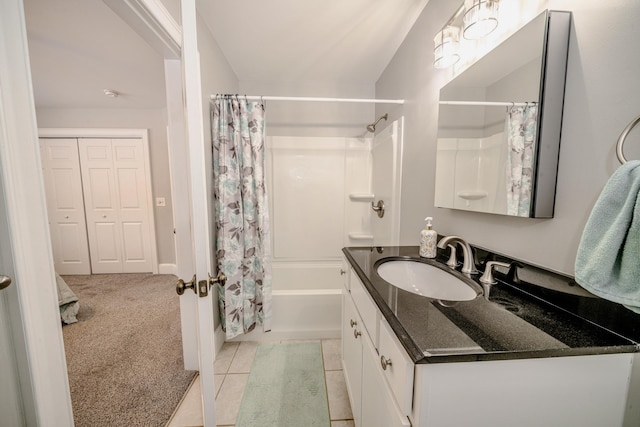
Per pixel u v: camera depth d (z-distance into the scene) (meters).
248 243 1.79
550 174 0.73
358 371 1.05
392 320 0.63
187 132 0.76
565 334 0.58
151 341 1.88
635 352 0.54
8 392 0.69
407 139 1.72
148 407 1.31
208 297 0.83
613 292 0.50
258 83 2.49
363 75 2.38
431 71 1.39
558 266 0.72
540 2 0.76
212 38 1.72
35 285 0.70
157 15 1.08
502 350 0.52
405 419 0.57
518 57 0.81
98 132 3.17
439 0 1.29
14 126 0.64
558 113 0.71
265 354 1.74
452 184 1.19
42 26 1.57
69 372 1.56
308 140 2.59
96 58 1.96
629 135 0.55
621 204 0.49
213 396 0.86
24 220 0.67
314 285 2.62
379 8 1.47
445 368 0.52
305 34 1.72
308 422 1.24
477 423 0.55
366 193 2.68
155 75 2.24
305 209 2.67
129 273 3.41
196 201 0.78
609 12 0.59
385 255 1.23
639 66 0.53
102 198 3.29
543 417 0.56
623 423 0.58
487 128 0.97
